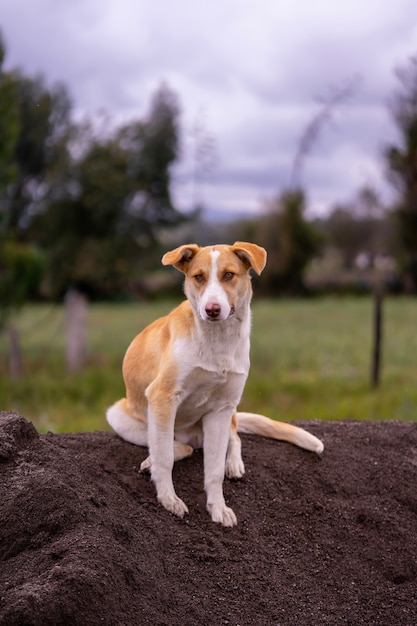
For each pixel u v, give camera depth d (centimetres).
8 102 1420
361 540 490
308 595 436
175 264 480
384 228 4581
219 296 439
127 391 541
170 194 3478
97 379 1346
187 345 464
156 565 421
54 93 3569
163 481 475
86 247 2891
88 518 417
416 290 4025
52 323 2575
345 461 565
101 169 2961
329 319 2753
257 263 457
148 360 507
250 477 524
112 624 371
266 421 582
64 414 1110
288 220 3991
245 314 471
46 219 2992
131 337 2097
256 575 439
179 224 3606
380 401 1209
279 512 500
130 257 3259
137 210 3331
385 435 618
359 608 435
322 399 1251
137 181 3231
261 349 1836
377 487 544
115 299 3803
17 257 1498
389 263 4569
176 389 467
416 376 1444
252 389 1309
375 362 1342
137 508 462
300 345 1928
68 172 2931
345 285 4225
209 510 480
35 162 3475
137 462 516
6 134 1422
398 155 3750
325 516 503
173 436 480
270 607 419
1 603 360
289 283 4131
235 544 459
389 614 434
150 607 390
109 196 2977
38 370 1507
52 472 445
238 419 588
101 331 2292
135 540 429
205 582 425
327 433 618
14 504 417
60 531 409
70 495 425
